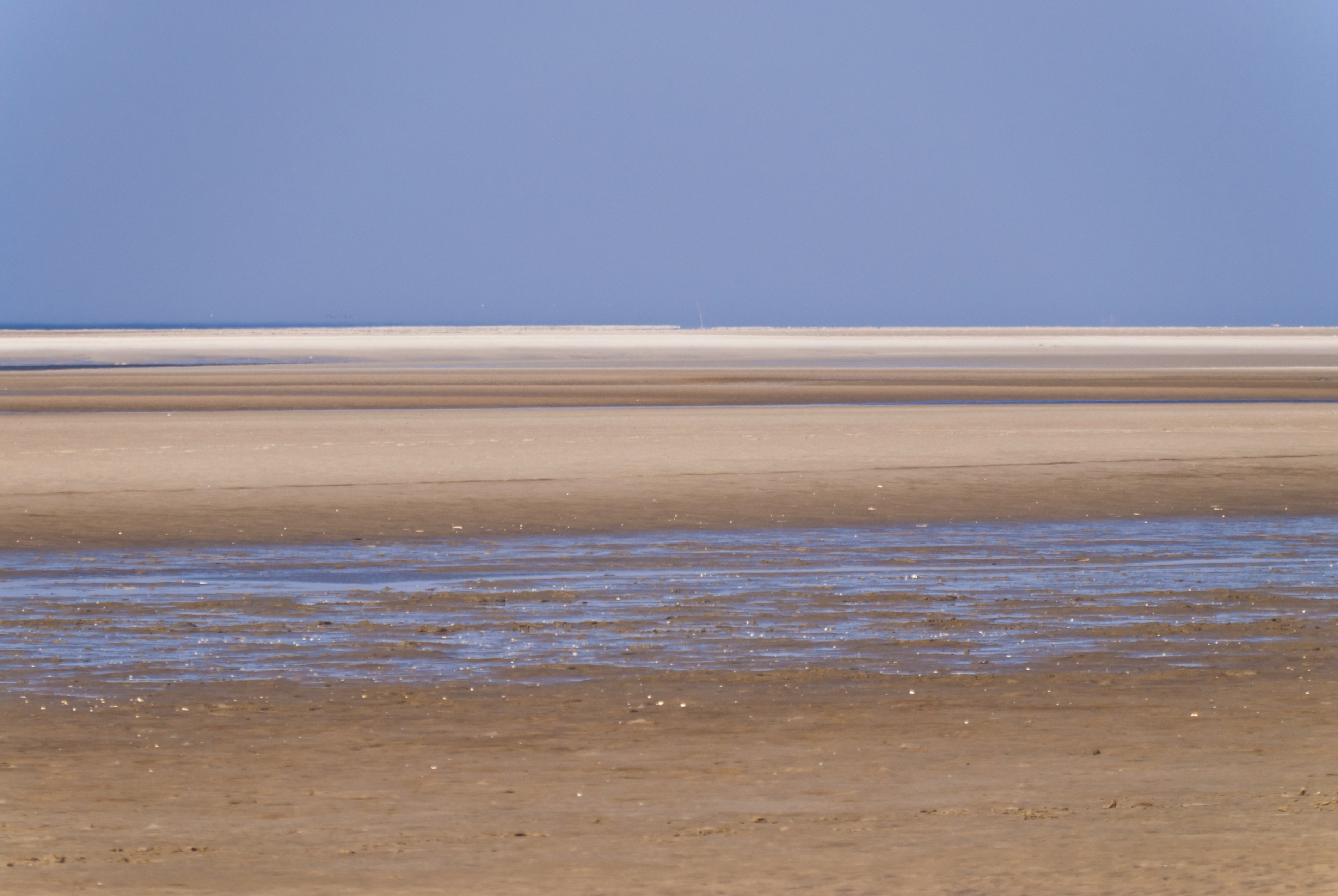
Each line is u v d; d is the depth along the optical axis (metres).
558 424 110.81
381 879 18.64
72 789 23.92
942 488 72.06
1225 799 22.50
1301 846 19.62
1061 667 34.44
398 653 36.28
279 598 44.50
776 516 63.47
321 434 102.25
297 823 21.64
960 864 19.06
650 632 38.94
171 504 66.38
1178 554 53.75
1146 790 23.20
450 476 76.50
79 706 30.62
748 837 20.61
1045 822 21.22
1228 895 17.44
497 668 34.53
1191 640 37.59
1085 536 58.41
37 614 41.78
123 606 43.19
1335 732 27.70
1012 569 50.16
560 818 21.84
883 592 45.28
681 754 26.39
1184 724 28.55
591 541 56.88
